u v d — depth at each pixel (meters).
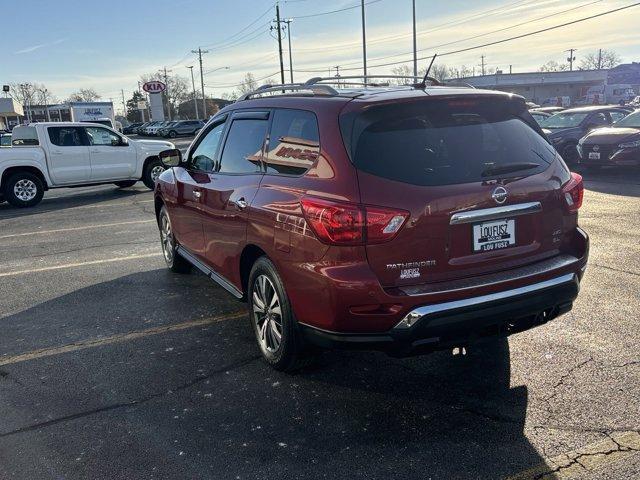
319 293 3.21
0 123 66.88
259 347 4.13
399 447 3.02
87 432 3.27
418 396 3.55
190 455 3.02
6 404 3.62
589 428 3.11
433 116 3.37
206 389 3.75
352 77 4.54
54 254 7.78
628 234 7.33
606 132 13.35
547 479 2.71
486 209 3.24
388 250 3.07
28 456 3.06
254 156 4.13
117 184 15.82
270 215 3.60
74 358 4.30
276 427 3.26
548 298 3.38
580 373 3.72
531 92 82.94
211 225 4.68
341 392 3.64
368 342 3.14
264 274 3.82
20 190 12.88
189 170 5.43
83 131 13.87
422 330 3.07
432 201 3.10
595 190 11.07
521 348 4.14
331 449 3.03
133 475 2.87
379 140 3.21
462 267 3.23
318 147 3.36
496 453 2.93
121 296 5.75
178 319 5.06
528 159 3.53
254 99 4.51
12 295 5.93
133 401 3.62
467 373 3.82
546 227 3.52
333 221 3.07
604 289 5.29
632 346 4.09
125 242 8.37
